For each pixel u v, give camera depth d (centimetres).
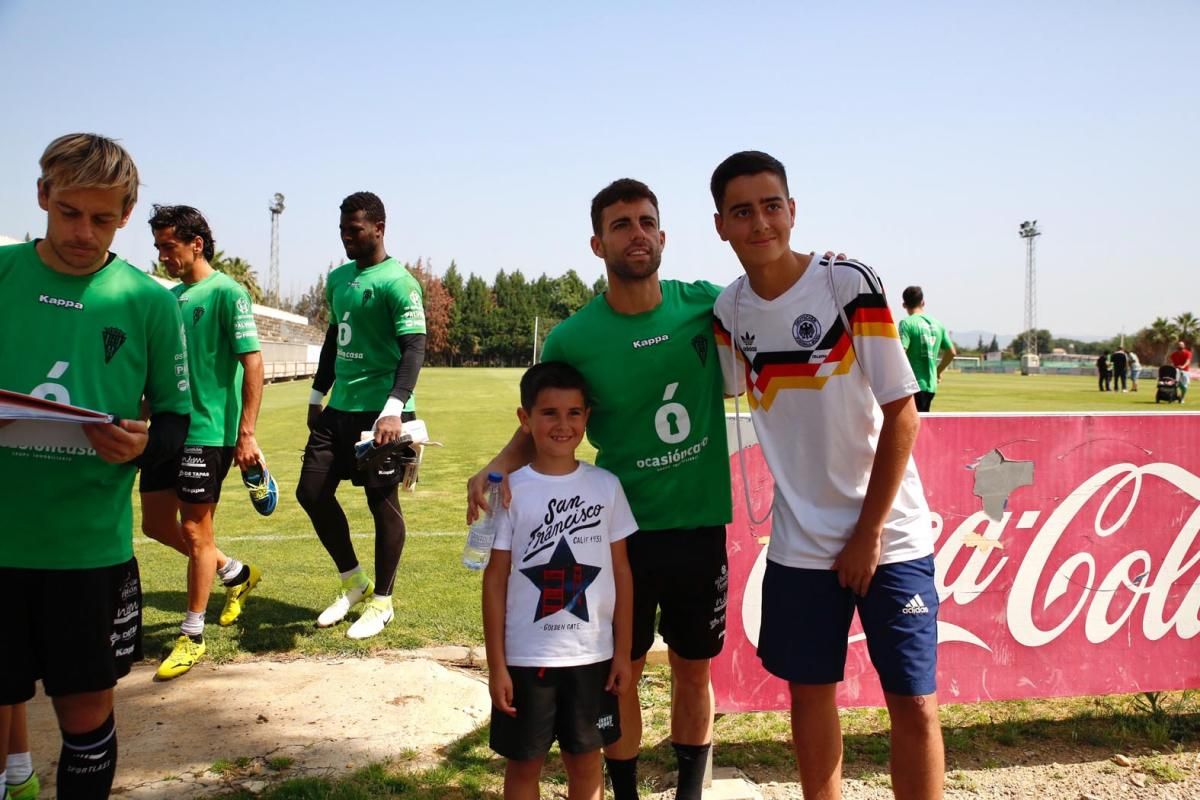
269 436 1444
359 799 282
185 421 250
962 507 338
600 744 250
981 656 340
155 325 240
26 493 221
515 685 245
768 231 242
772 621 262
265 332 4231
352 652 431
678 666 281
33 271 226
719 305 268
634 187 259
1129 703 379
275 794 285
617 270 260
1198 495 353
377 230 465
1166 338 7812
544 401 255
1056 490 344
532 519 251
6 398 203
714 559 275
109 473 230
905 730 242
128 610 240
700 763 281
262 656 425
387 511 461
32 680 229
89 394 228
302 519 786
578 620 247
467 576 580
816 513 255
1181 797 296
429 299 8638
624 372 267
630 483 272
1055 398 2630
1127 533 349
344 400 472
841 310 246
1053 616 345
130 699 368
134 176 223
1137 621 350
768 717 368
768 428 264
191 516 405
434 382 3753
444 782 299
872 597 248
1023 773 314
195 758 313
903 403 239
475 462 1161
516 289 9381
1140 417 349
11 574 221
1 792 247
